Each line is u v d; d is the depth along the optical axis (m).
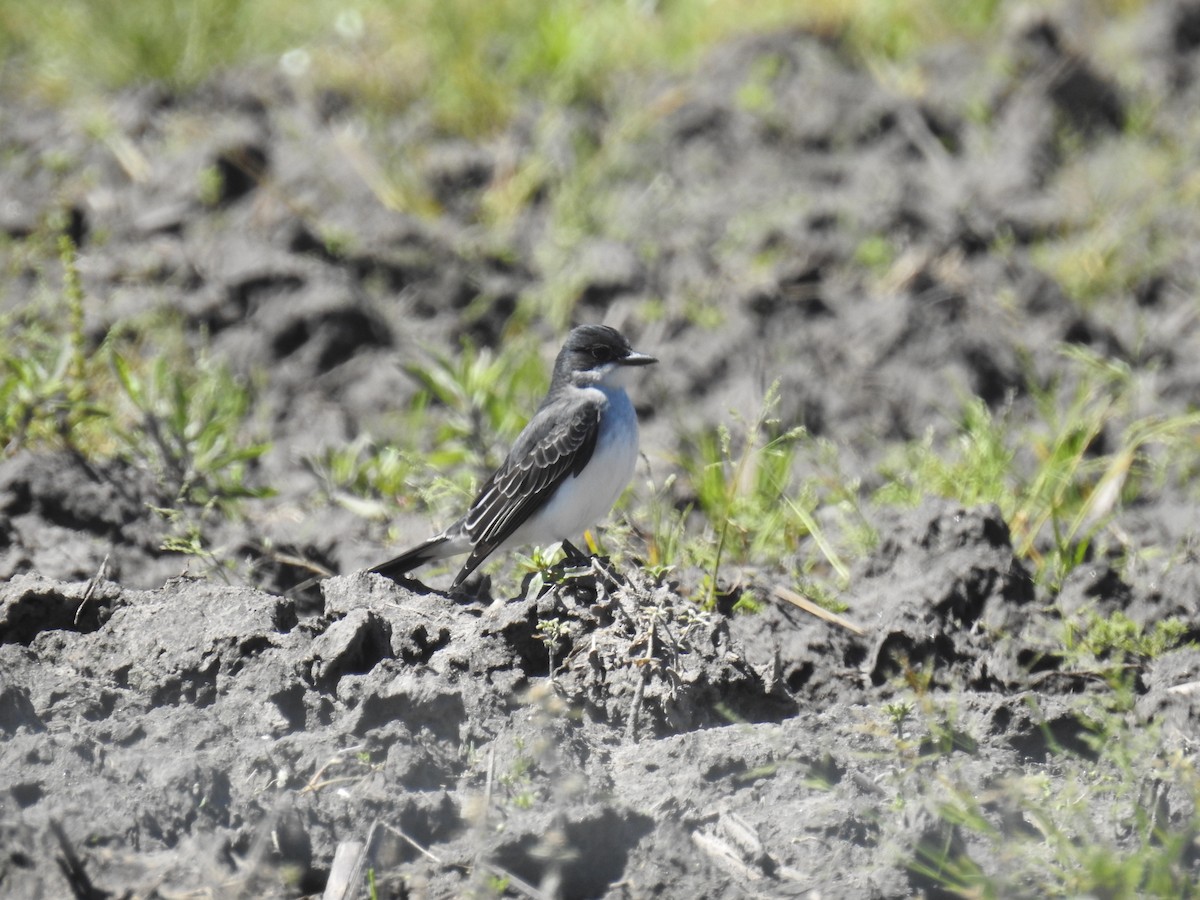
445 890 6.86
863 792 7.62
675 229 16.67
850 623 9.74
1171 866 6.82
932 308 15.12
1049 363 14.60
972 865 6.77
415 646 8.76
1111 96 18.55
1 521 10.55
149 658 8.52
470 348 13.30
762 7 20.50
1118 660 9.22
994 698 8.66
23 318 14.93
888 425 14.08
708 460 12.98
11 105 19.16
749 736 8.05
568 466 10.73
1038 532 11.47
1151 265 15.80
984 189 17.05
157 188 17.09
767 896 6.80
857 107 18.25
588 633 8.74
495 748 7.89
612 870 7.11
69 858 6.67
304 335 15.08
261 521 11.87
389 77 19.23
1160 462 12.87
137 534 10.76
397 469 12.48
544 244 16.61
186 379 14.14
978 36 19.73
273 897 6.86
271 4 21.06
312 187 17.23
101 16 20.03
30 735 7.65
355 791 7.38
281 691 8.16
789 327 15.12
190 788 7.26
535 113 18.75
